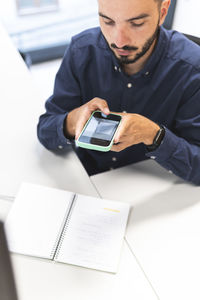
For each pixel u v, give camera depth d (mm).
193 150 905
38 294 665
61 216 800
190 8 1869
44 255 720
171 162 886
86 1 2545
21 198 834
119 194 874
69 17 2482
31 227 771
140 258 732
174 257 737
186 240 771
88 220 794
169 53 959
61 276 695
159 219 814
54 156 974
